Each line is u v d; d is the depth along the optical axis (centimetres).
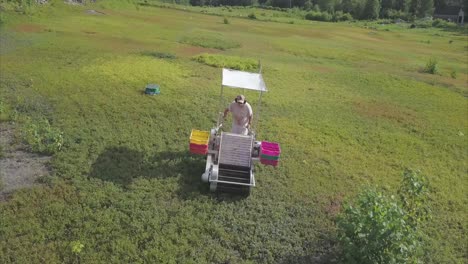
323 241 958
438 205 1188
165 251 860
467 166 1485
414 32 6888
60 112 1497
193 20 5216
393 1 10406
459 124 1938
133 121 1487
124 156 1219
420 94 2417
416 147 1599
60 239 866
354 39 4975
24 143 1255
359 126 1750
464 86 2788
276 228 981
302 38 4500
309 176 1242
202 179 1085
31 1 3738
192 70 2342
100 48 2659
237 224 975
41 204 967
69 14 4075
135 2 6322
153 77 2084
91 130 1375
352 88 2378
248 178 1066
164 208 1000
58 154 1191
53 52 2392
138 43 3012
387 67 3192
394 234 768
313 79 2486
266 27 5347
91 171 1117
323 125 1694
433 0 10638
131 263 820
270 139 1481
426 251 971
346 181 1245
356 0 9575
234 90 2034
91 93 1728
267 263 877
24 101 1563
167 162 1209
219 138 1134
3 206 948
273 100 1955
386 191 1217
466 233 1077
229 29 4622
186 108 1677
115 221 930
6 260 795
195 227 947
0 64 2028
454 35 6675
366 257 785
